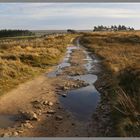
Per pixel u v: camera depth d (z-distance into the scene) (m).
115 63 21.36
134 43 44.44
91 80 17.52
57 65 24.27
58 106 11.94
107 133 8.68
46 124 9.91
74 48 44.28
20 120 10.33
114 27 155.12
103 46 42.06
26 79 17.11
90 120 10.16
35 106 11.88
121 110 9.56
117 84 13.05
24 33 111.62
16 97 13.20
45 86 15.70
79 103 12.38
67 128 9.48
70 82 16.83
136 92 10.80
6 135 8.91
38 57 24.72
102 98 12.94
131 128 8.24
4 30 107.00
